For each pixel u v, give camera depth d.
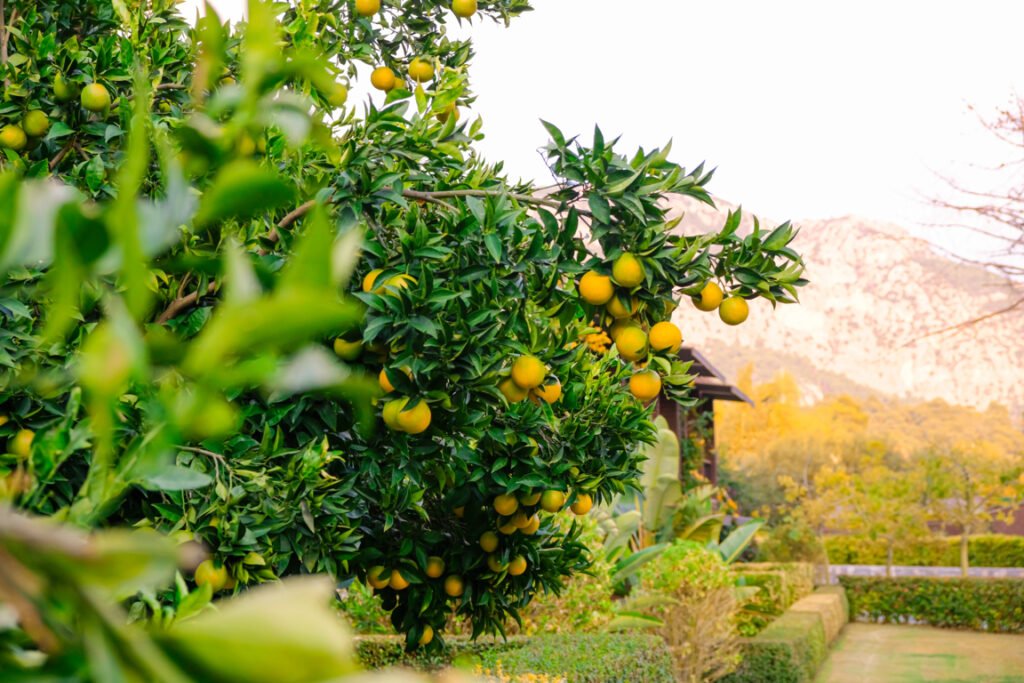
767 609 14.27
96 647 0.39
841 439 52.03
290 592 0.40
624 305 3.11
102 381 0.42
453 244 3.13
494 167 3.88
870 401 101.69
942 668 14.18
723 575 9.47
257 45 0.58
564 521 8.24
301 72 0.61
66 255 0.45
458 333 2.88
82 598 0.40
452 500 3.98
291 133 0.61
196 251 2.88
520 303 3.26
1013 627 18.59
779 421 54.72
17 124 3.30
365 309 2.84
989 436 95.94
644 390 3.22
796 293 3.14
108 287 2.54
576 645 6.95
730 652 10.35
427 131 3.58
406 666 6.29
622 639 7.40
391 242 3.17
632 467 3.85
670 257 3.00
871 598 20.09
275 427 3.29
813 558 20.00
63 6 3.79
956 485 21.19
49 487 2.63
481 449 3.64
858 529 23.50
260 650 0.38
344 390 0.46
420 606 4.23
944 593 19.42
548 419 3.61
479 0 4.43
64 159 3.45
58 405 2.68
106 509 0.79
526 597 4.34
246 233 2.99
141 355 0.42
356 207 3.01
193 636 0.38
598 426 3.72
